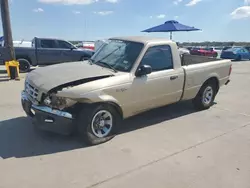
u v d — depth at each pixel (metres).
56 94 3.73
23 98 4.30
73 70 4.26
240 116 5.74
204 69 5.68
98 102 3.92
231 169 3.45
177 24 14.59
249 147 4.14
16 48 11.77
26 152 3.74
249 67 16.36
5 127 4.60
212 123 5.22
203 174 3.31
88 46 19.94
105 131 4.18
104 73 4.16
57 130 3.87
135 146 4.04
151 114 5.63
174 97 5.14
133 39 4.91
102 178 3.15
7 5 9.01
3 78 9.45
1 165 3.37
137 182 3.09
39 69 4.57
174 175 3.27
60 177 3.14
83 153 3.76
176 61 5.07
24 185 2.96
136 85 4.34
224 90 8.55
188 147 4.08
